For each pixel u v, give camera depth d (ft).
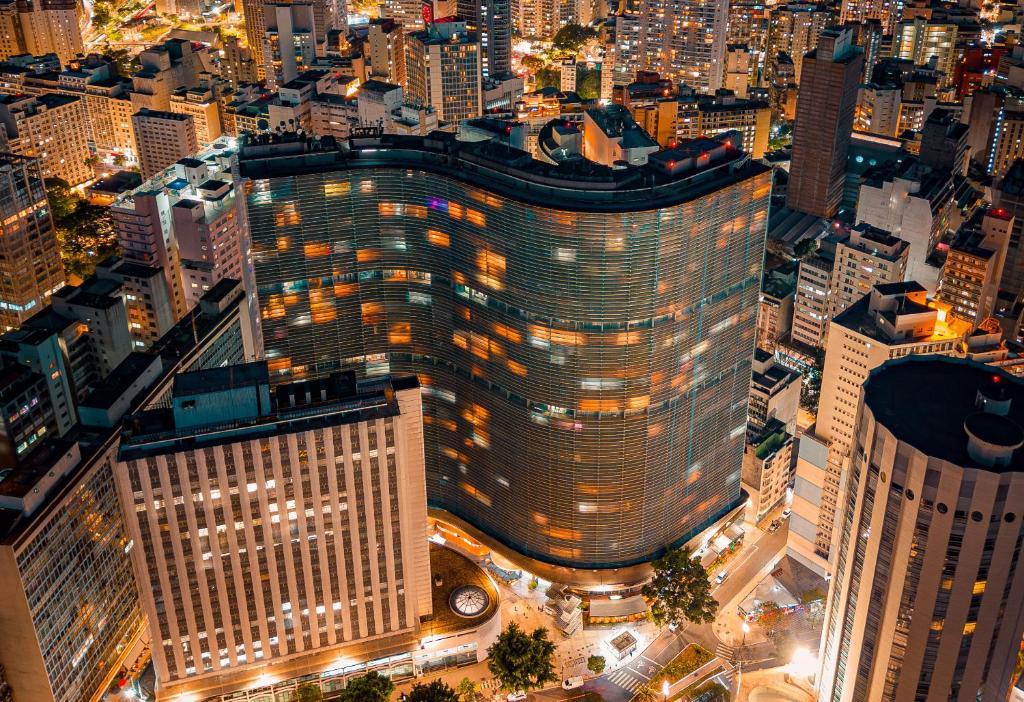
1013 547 652.48
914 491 654.12
